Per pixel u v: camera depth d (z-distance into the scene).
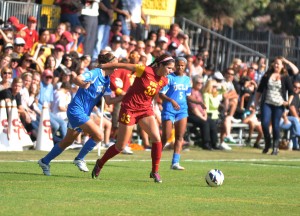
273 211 24.73
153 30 62.12
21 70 47.28
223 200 26.89
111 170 35.81
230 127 55.47
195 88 53.19
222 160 44.81
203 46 65.25
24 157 40.34
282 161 46.03
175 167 37.66
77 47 54.22
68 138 32.84
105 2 56.66
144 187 29.86
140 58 48.31
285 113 58.78
